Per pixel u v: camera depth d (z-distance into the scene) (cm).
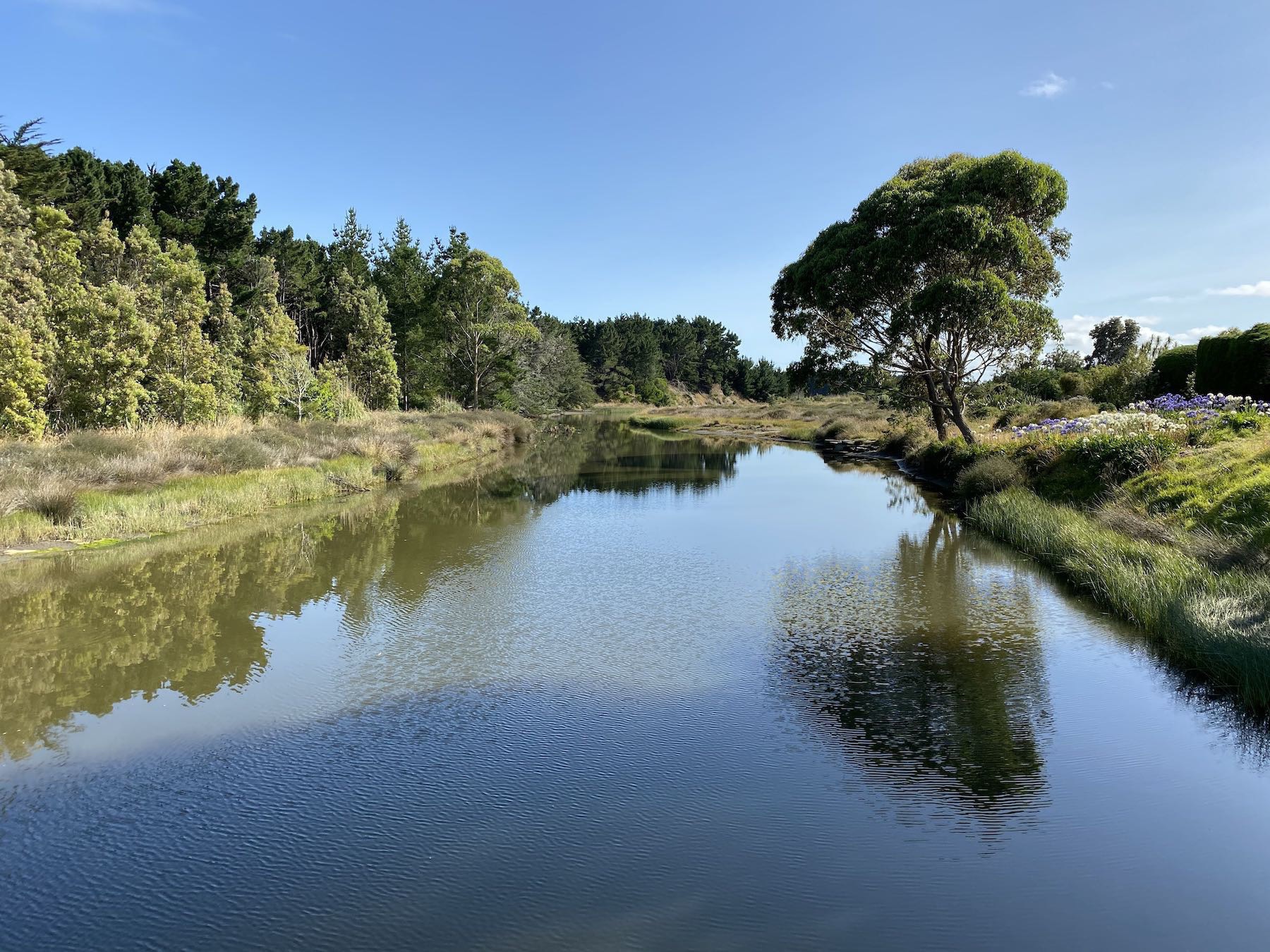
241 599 1040
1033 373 3050
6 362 1639
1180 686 728
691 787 560
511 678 770
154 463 1653
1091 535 1155
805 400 8275
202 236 4006
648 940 403
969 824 511
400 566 1235
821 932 410
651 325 13125
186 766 593
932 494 2061
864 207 2378
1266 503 978
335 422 2831
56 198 2972
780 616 968
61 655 830
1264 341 1752
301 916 425
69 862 475
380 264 5769
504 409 5322
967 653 828
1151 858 475
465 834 502
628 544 1415
